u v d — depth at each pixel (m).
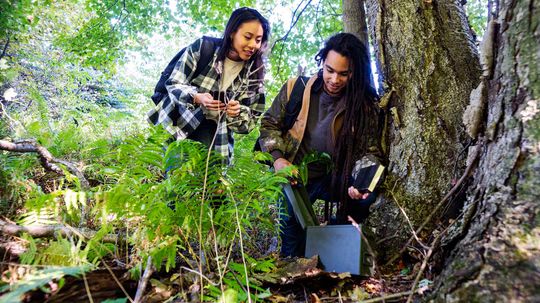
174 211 1.77
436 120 2.31
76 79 7.94
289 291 1.73
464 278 1.10
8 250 1.40
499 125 1.47
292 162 2.67
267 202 2.04
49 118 4.54
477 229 1.28
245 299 1.39
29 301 1.16
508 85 1.47
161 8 6.94
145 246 1.63
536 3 1.44
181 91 2.39
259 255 2.40
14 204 2.14
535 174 1.23
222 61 2.56
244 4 6.79
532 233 1.10
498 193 1.30
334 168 2.52
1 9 3.37
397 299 1.47
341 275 1.75
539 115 1.32
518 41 1.47
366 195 2.32
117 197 1.49
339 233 1.92
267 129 2.69
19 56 5.44
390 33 2.54
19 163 2.43
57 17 7.84
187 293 1.50
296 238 2.48
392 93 2.48
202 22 7.14
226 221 1.83
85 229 1.87
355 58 2.39
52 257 1.31
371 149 2.47
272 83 6.05
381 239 2.25
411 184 2.29
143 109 7.07
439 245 1.62
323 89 2.65
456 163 2.18
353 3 4.21
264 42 2.61
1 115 3.61
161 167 1.86
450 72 2.36
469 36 2.50
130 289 1.46
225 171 1.98
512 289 0.99
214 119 2.61
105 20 6.88
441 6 2.50
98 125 4.57
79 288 1.29
